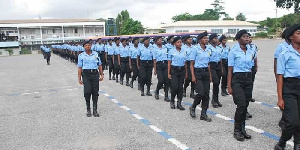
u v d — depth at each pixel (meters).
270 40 50.47
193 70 5.91
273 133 4.97
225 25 68.88
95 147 4.67
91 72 6.38
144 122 5.92
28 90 10.46
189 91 9.16
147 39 8.52
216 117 6.08
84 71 6.38
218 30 68.94
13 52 53.94
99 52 15.71
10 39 55.66
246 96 4.73
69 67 19.56
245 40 4.59
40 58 33.97
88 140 5.00
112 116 6.48
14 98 9.04
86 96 6.46
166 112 6.64
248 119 5.82
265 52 24.59
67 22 59.31
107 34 68.69
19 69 19.77
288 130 3.81
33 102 8.30
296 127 3.77
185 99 8.02
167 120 5.99
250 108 6.66
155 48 7.88
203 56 5.74
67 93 9.55
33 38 57.34
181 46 6.71
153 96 8.57
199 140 4.78
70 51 23.84
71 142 4.94
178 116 6.26
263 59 18.52
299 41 3.69
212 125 5.55
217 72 6.97
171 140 4.84
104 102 7.95
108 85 10.87
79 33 61.19
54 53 43.62
